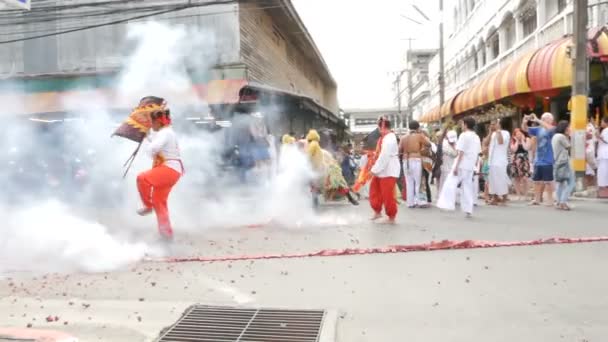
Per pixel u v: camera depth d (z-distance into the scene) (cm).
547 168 1188
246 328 432
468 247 713
